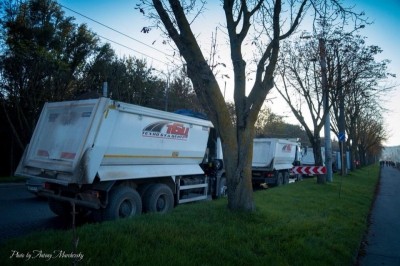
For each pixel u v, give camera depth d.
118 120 7.76
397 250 7.08
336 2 8.48
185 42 7.23
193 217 6.79
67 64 20.31
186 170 10.27
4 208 9.32
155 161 9.11
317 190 14.43
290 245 5.65
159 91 29.72
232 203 7.54
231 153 7.57
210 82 7.37
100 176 7.35
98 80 24.48
